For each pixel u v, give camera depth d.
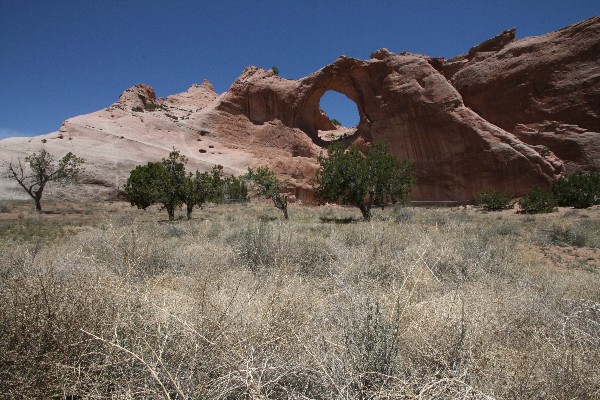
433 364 2.39
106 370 2.19
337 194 24.39
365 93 66.38
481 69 57.44
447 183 54.19
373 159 25.39
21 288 2.73
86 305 2.73
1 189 44.97
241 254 7.32
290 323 2.88
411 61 62.38
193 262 6.48
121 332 2.64
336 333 2.83
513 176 48.09
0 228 19.69
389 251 7.12
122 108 75.69
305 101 75.38
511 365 2.38
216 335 2.43
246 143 72.56
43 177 38.31
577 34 51.09
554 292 4.71
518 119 53.06
